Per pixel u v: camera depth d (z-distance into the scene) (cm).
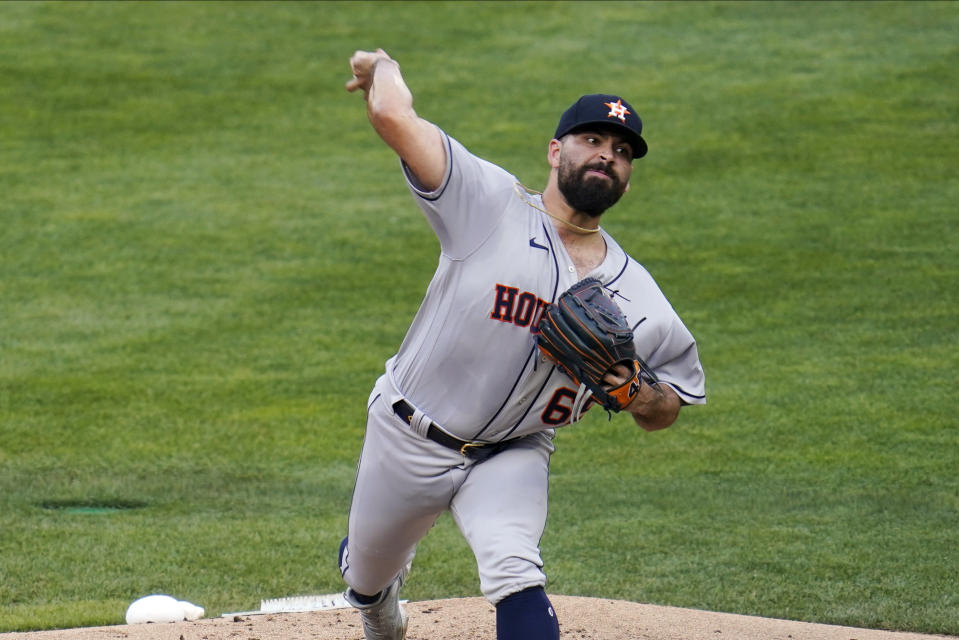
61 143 6644
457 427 1365
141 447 3269
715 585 2275
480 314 1324
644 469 3080
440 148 1314
